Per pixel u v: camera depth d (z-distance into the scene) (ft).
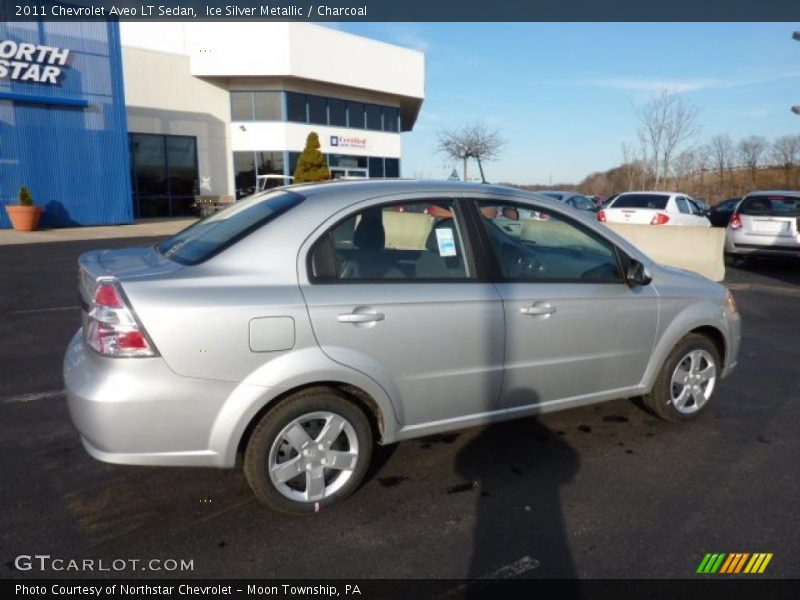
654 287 13.55
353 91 102.99
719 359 14.96
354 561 9.21
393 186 11.37
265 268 9.86
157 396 9.05
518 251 12.20
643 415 15.10
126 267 10.14
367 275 10.53
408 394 10.84
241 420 9.47
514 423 14.47
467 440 13.50
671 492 11.36
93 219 65.51
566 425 14.40
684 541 9.80
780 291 33.65
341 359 10.00
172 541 9.64
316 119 99.19
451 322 10.97
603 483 11.68
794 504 10.98
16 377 17.38
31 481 11.47
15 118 59.11
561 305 12.16
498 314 11.44
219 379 9.30
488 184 12.55
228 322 9.26
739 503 10.98
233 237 10.22
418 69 107.55
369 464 11.53
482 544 9.67
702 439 13.73
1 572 8.84
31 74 59.00
